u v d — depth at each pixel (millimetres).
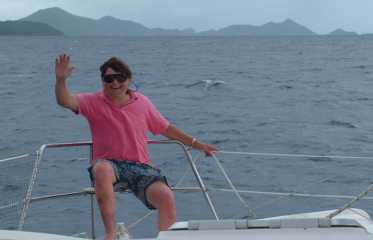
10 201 8836
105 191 4539
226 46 126625
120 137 4926
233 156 15195
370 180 12781
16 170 9422
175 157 14961
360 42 153250
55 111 27797
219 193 10922
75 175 13109
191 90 38812
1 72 57969
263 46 125000
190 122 24625
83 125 23031
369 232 3441
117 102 5012
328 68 57438
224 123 24141
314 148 18266
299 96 34281
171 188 5246
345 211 5008
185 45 135375
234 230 3416
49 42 177500
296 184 12430
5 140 19984
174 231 3439
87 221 9312
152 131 5246
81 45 142625
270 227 3443
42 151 4957
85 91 39469
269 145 19000
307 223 3434
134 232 8672
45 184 12180
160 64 66438
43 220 9297
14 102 32750
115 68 4926
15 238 3508
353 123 23531
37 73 56406
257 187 12148
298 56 81938
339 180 12797
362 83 42000
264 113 27250
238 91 37625
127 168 4863
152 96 35469
